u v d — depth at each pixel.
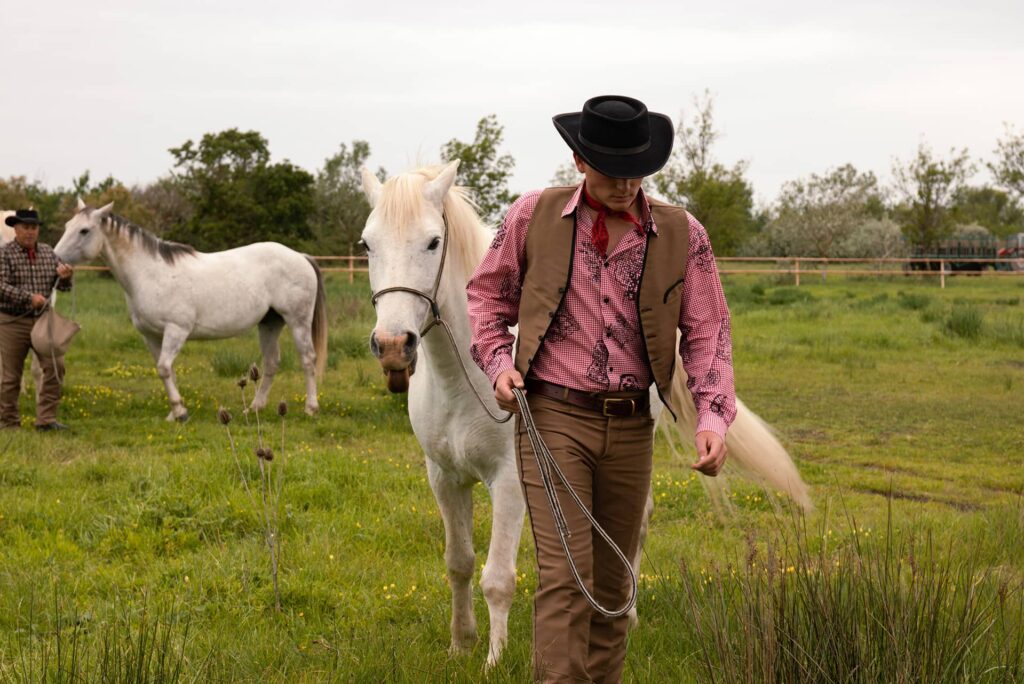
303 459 7.50
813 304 23.50
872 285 33.03
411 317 3.77
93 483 6.91
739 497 6.99
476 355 3.17
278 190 40.06
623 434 3.08
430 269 3.87
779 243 46.44
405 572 5.20
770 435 4.41
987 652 3.29
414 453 8.62
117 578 4.95
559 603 2.90
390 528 5.97
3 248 9.16
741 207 40.47
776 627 3.03
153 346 10.48
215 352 14.57
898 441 9.54
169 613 4.36
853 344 16.61
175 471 6.97
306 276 10.83
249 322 10.54
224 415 4.68
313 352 10.87
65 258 9.69
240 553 5.27
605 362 3.05
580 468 3.04
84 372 12.90
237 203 38.94
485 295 3.21
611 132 2.95
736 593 4.03
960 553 4.88
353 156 47.75
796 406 11.39
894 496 7.39
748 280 34.56
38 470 7.12
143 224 37.97
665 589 4.50
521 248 3.16
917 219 40.75
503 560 3.86
